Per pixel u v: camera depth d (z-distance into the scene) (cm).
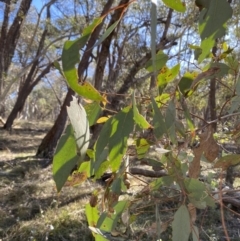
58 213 344
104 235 65
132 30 804
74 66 49
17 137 982
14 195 393
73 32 837
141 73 744
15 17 1006
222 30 49
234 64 67
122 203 67
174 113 55
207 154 61
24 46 1268
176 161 58
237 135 69
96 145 57
